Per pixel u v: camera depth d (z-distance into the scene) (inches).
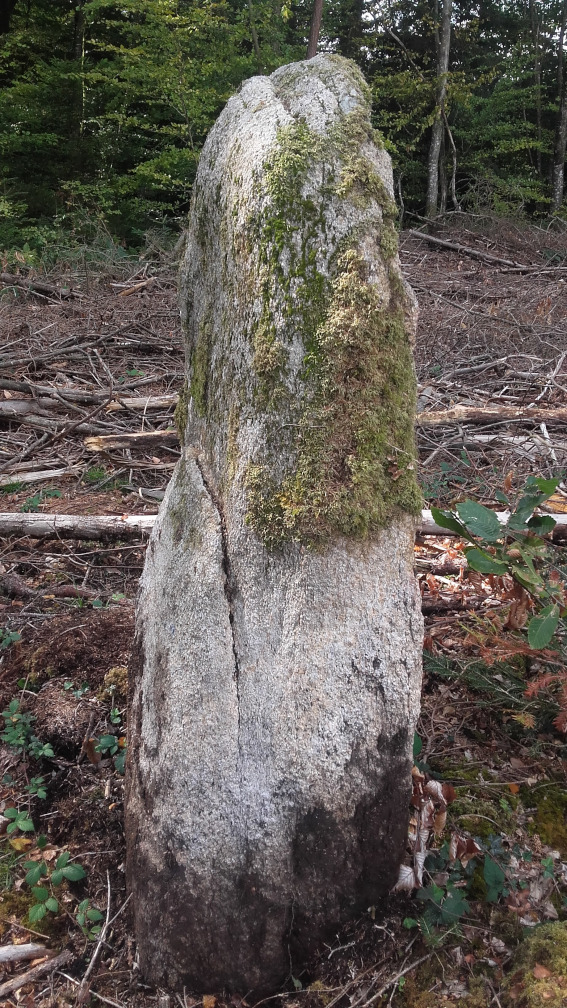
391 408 75.9
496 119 685.3
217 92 482.0
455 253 500.4
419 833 81.2
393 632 74.9
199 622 80.6
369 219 73.1
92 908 88.0
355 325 72.3
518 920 78.3
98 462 214.8
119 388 253.9
